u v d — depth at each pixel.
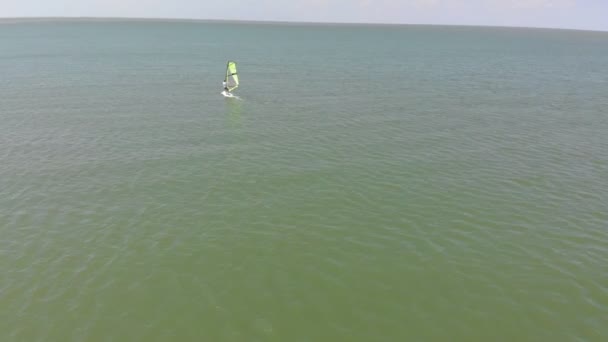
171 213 29.05
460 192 32.97
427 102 64.62
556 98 70.38
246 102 62.12
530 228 27.98
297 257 24.70
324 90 72.69
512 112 59.25
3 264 23.11
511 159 40.25
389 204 30.91
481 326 19.88
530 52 176.12
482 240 26.59
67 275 22.50
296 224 28.09
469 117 55.78
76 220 27.80
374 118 54.19
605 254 25.33
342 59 125.75
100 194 31.45
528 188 33.91
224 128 48.59
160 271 23.14
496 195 32.59
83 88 69.50
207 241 26.00
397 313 20.62
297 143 43.72
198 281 22.48
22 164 36.62
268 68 99.50
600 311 20.81
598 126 52.75
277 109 58.12
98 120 50.69
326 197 31.83
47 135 44.59
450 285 22.59
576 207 30.86
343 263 24.25
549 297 21.75
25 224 27.09
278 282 22.59
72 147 41.16
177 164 37.47
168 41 182.50
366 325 19.83
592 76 101.56
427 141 45.16
